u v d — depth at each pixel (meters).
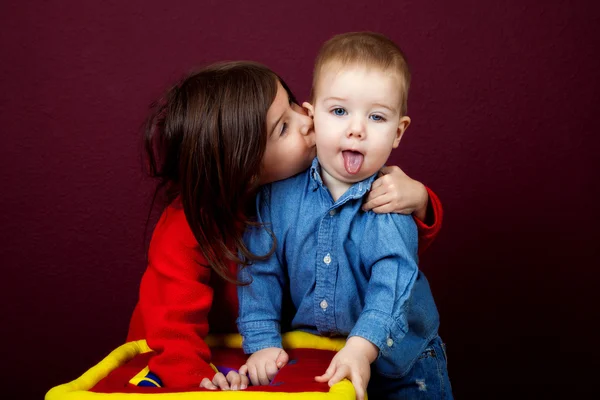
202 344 1.14
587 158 1.84
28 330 1.91
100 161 1.87
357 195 1.12
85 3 1.83
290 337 1.20
